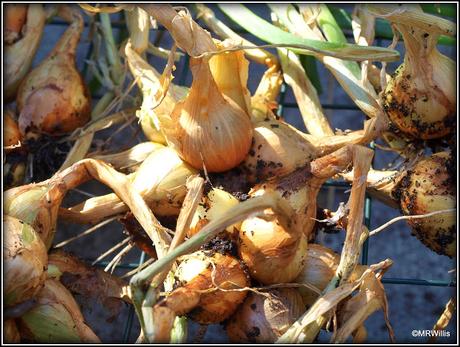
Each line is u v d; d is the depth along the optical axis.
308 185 0.46
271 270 0.44
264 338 0.44
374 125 0.50
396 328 0.72
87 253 0.75
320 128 0.57
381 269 0.47
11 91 0.61
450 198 0.49
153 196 0.49
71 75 0.58
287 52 0.57
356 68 0.55
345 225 0.49
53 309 0.46
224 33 0.60
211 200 0.46
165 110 0.52
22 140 0.57
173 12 0.46
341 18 0.65
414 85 0.50
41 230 0.47
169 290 0.45
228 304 0.44
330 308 0.43
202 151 0.48
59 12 0.62
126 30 0.70
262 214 0.39
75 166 0.49
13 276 0.43
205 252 0.45
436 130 0.51
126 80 0.72
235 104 0.48
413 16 0.49
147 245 0.52
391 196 0.52
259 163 0.49
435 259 0.75
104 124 0.57
